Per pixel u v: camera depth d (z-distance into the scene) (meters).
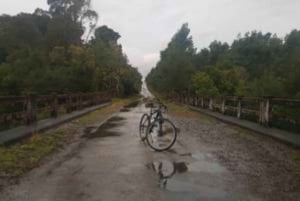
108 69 49.16
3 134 9.92
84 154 8.12
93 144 9.59
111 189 5.33
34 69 34.25
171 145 8.87
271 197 5.04
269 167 6.91
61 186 5.48
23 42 48.88
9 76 31.11
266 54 73.44
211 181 5.84
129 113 22.05
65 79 33.41
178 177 6.07
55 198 4.91
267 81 34.84
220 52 71.69
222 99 19.84
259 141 10.27
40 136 10.30
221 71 39.56
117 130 12.85
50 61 39.34
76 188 5.37
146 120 10.65
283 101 11.42
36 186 5.48
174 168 6.76
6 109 13.72
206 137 11.21
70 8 57.50
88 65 37.97
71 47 40.69
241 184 5.68
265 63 70.12
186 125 15.04
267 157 7.90
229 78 38.97
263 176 6.21
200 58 51.94
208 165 7.06
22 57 38.44
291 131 11.41
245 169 6.73
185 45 54.34
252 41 77.12
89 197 4.95
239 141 10.34
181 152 8.50
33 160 7.32
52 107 15.62
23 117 12.25
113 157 7.78
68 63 39.03
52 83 32.25
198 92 34.31
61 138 10.53
